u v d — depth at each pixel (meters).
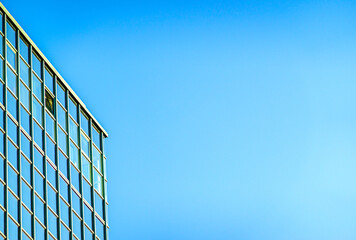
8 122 73.50
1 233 67.50
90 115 92.00
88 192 87.62
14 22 78.69
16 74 77.25
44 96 81.94
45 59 83.50
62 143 83.75
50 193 78.44
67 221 80.88
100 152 93.62
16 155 73.69
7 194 70.12
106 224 90.69
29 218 73.19
